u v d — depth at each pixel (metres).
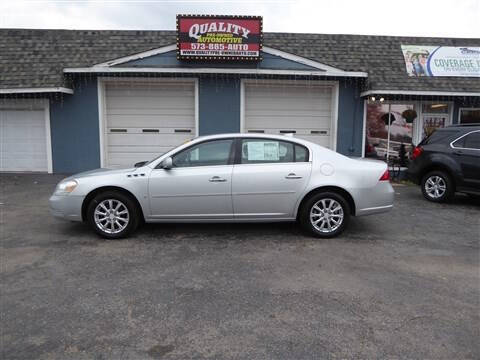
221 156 5.80
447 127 8.84
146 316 3.53
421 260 4.98
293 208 5.80
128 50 12.12
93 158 12.28
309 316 3.54
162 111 12.48
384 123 12.77
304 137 12.75
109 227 5.80
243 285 4.18
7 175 11.99
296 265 4.76
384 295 3.96
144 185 5.65
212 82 12.09
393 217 7.29
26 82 11.28
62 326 3.35
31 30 12.65
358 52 12.55
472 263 4.90
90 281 4.27
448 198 8.54
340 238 5.88
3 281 4.27
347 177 5.78
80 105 12.06
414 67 12.25
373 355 2.96
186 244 5.55
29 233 6.08
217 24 11.31
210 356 2.95
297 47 12.55
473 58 12.48
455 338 3.20
